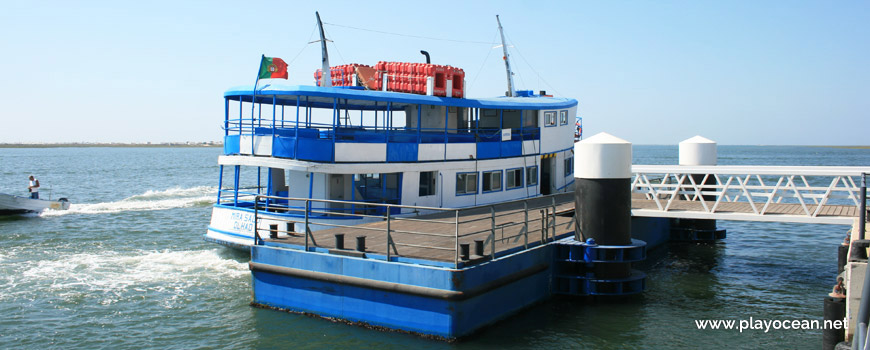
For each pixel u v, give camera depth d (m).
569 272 18.70
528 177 29.92
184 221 37.78
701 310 18.20
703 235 30.31
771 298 19.70
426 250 16.06
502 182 28.02
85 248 27.69
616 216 17.78
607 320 16.94
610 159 17.66
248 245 22.31
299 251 16.41
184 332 15.80
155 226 35.47
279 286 16.86
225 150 23.81
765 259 26.17
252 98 23.31
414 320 14.66
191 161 159.50
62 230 33.47
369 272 15.23
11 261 24.28
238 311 17.25
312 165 21.16
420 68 24.67
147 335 15.66
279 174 24.66
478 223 21.19
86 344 15.12
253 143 22.47
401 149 23.36
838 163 147.75
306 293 16.33
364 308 15.38
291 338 15.01
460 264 14.34
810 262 25.52
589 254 17.66
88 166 123.62
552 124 31.56
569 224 20.58
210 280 20.88
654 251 28.06
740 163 148.75
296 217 22.09
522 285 16.84
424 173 24.55
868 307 8.01
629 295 19.59
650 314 17.67
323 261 15.93
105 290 19.69
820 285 21.50
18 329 16.09
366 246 16.61
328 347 14.38
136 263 23.67
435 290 14.22
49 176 89.00
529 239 18.30
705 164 30.28
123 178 85.75
